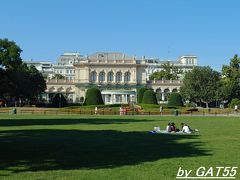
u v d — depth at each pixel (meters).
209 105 158.88
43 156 23.67
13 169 19.59
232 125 51.69
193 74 141.25
